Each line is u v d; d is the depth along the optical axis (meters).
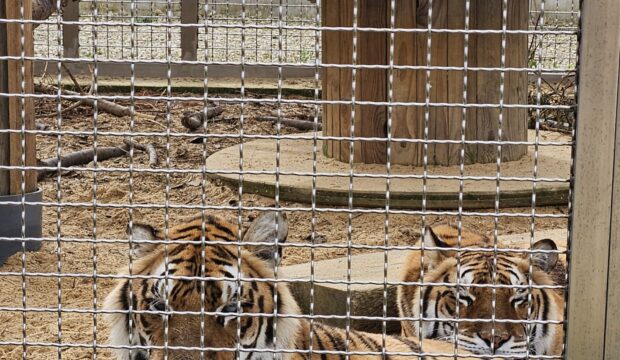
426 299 5.54
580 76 3.42
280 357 4.09
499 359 4.59
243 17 3.44
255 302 4.01
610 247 3.50
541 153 9.59
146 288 4.02
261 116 12.53
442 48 8.66
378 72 8.88
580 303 3.54
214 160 9.63
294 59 15.16
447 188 8.31
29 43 7.03
